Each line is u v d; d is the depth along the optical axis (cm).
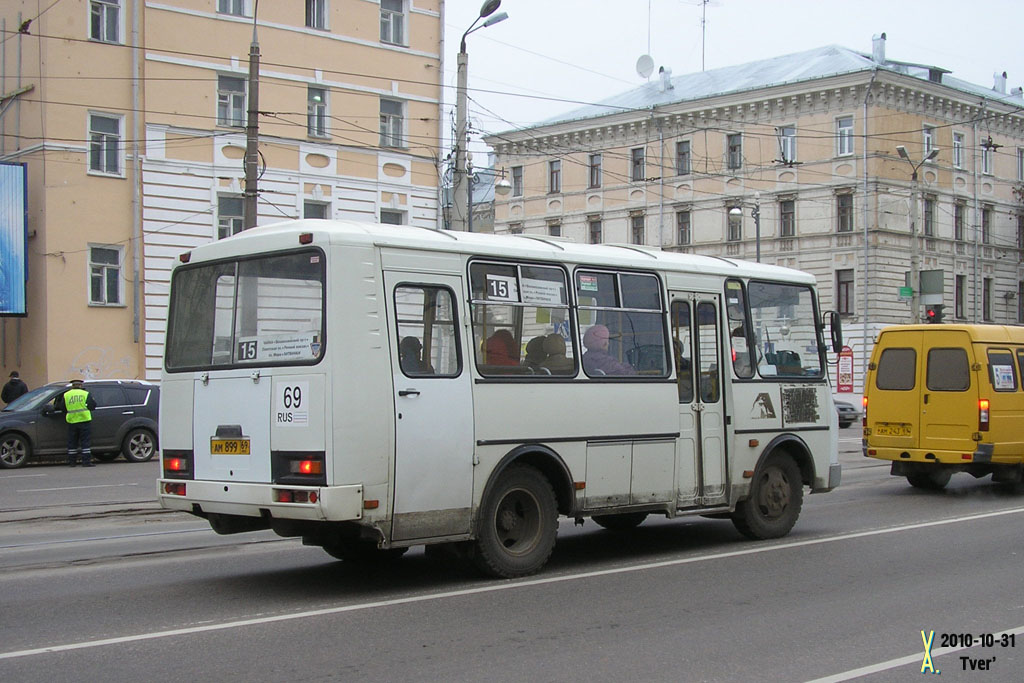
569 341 972
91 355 2766
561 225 5556
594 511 980
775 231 4925
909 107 4859
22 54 2822
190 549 1099
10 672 612
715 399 1111
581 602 820
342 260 818
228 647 672
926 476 1716
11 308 2681
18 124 2836
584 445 971
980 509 1432
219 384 877
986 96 5259
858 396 4659
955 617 774
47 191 2712
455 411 868
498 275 919
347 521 816
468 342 886
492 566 902
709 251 5088
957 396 1573
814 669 631
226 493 855
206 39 2894
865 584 898
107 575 942
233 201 2953
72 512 1369
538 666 632
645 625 741
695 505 1077
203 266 915
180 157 2859
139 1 2811
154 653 656
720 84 5253
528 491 932
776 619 764
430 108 3288
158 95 2831
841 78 4691
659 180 5194
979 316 5222
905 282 4722
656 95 5394
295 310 833
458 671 620
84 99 2756
